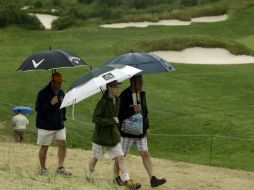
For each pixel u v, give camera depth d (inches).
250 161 1286.9
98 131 707.4
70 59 746.2
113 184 728.3
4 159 917.8
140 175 860.6
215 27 4025.6
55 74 748.0
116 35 3818.9
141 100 721.0
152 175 729.0
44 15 5118.1
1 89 1991.9
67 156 991.6
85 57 2839.6
